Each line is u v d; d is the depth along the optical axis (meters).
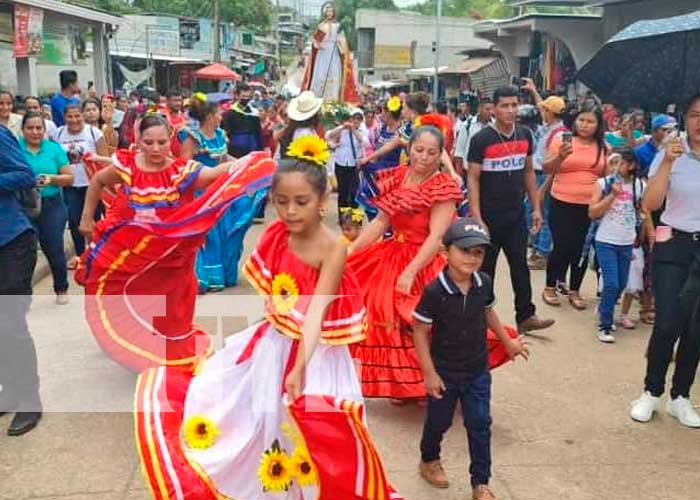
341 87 15.94
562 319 7.00
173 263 4.79
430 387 3.80
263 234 3.38
